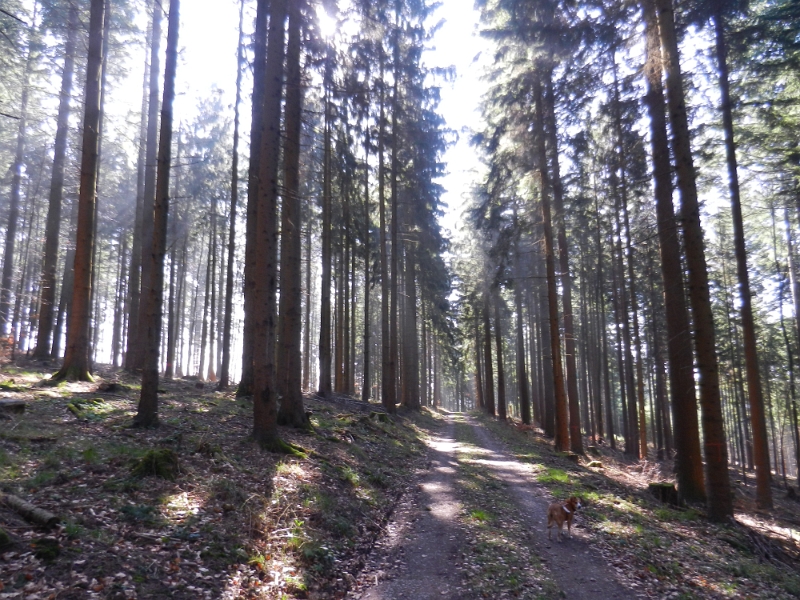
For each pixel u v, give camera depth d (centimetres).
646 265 2384
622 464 2247
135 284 2027
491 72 1962
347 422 1703
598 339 3117
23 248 3169
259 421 1076
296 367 1377
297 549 685
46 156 2478
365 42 1953
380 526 902
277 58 1129
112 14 1972
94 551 523
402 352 3641
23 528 525
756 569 816
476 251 3262
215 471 835
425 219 2895
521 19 1591
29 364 1700
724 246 2531
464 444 2200
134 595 479
